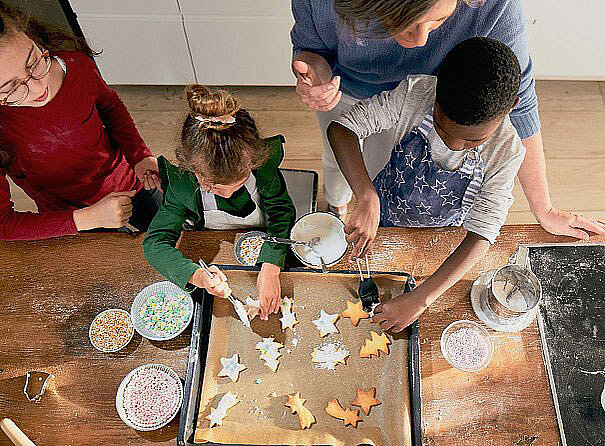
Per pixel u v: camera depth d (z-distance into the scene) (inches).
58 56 56.2
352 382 46.6
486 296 49.7
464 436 45.5
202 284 48.3
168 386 47.5
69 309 51.1
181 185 52.4
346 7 38.4
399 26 37.9
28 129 56.0
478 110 40.7
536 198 55.4
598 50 89.7
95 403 47.3
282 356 47.7
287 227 55.1
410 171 55.1
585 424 45.9
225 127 45.2
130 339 49.4
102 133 62.0
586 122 97.0
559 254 52.5
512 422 46.0
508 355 48.4
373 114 52.0
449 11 38.6
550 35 86.9
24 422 46.8
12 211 55.9
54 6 79.5
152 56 91.0
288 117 98.2
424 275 51.7
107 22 84.4
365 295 49.0
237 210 56.4
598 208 89.9
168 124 97.1
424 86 50.3
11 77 48.2
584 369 47.8
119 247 53.5
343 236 51.1
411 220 60.1
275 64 92.1
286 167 93.5
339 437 44.4
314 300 49.7
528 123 53.1
